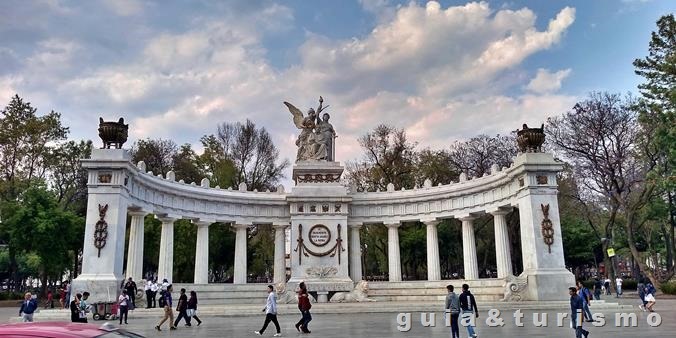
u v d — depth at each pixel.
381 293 44.53
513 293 36.28
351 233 50.06
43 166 61.78
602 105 56.44
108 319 29.45
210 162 67.88
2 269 72.88
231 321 28.19
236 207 48.72
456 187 46.44
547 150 60.09
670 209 56.97
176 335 21.33
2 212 52.62
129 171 36.06
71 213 52.81
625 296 50.28
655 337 18.83
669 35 46.69
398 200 49.34
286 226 50.22
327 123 48.41
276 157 72.19
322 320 28.14
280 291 41.34
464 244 46.47
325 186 45.44
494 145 66.81
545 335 19.67
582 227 69.44
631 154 55.69
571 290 17.92
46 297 57.94
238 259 48.66
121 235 34.84
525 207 37.78
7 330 6.27
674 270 56.94
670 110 45.62
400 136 67.81
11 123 58.81
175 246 57.03
